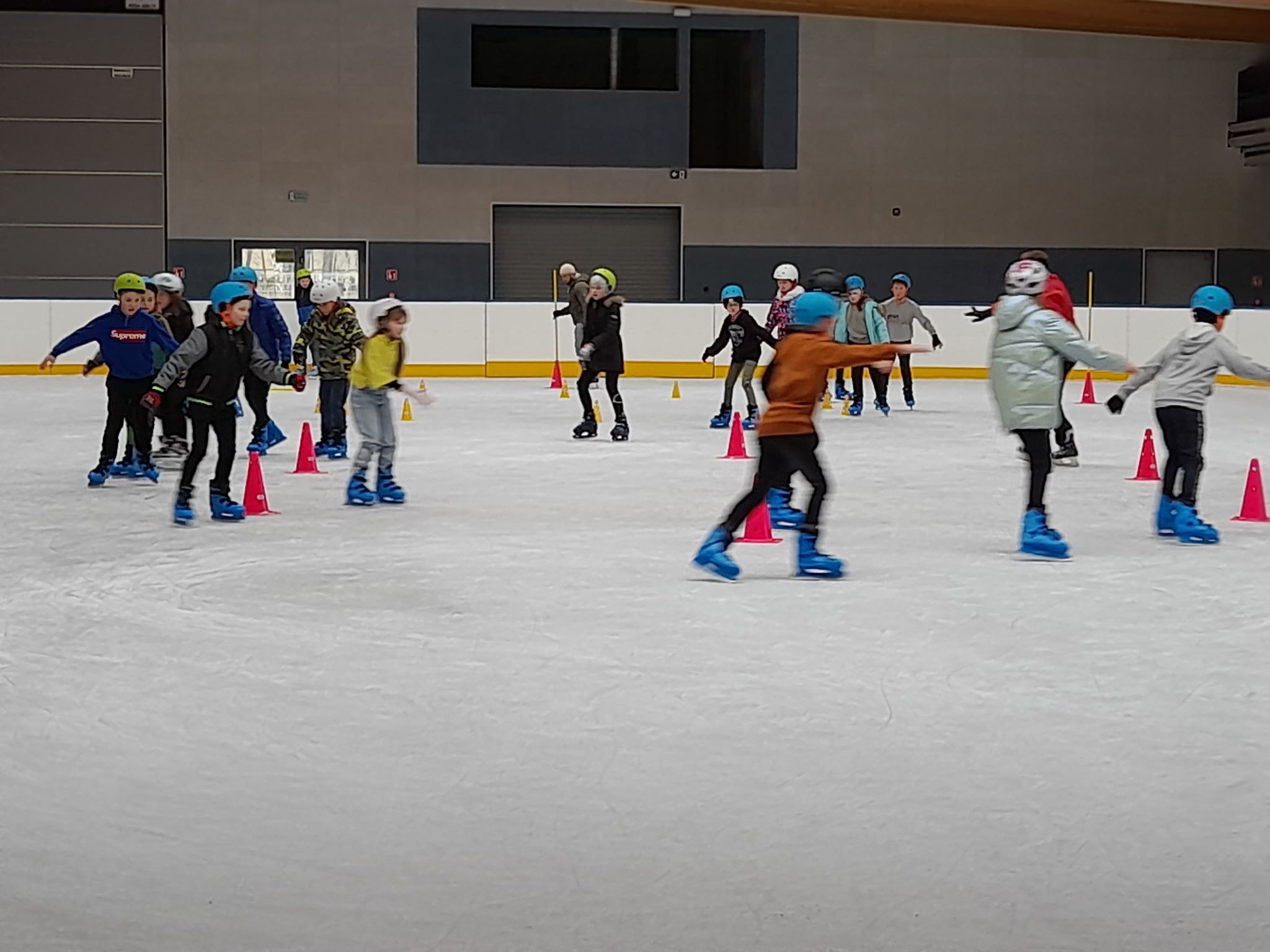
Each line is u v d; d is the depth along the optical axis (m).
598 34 30.70
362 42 29.92
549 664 5.54
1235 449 13.85
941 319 23.73
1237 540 8.48
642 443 14.02
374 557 7.86
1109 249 31.62
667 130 30.61
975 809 3.98
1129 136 31.47
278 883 3.46
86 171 29.75
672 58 30.83
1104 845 3.72
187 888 3.43
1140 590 6.99
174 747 4.53
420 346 23.11
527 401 18.89
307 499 10.13
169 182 29.88
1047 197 31.39
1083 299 31.64
